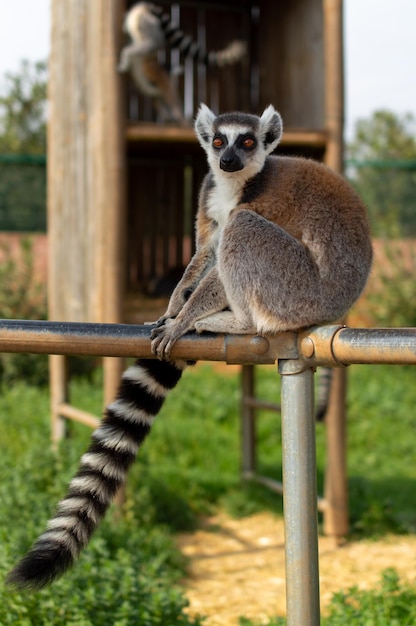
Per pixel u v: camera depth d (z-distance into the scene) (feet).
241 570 22.09
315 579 10.07
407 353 9.29
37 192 51.16
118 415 11.94
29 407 36.29
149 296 28.50
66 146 26.35
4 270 46.29
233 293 13.30
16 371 43.73
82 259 25.05
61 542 10.55
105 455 11.58
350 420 37.22
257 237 13.30
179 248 30.68
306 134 23.91
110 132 22.89
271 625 16.25
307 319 13.15
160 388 12.26
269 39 29.17
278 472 30.71
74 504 11.02
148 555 20.74
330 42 23.90
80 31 24.88
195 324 13.10
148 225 30.40
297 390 10.34
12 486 21.85
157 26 30.40
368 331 9.66
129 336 10.75
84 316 25.03
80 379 44.21
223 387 42.27
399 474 30.63
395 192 55.06
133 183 30.04
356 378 44.01
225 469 30.99
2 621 14.23
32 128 83.82
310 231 13.43
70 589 15.44
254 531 25.46
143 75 30.55
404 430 36.09
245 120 14.74
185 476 28.84
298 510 10.14
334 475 24.72
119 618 14.83
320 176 13.91
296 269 13.17
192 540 24.53
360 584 20.75
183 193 30.68
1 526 18.51
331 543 24.40
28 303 45.85
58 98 27.20
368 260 13.89
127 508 23.49
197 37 31.27
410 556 23.13
